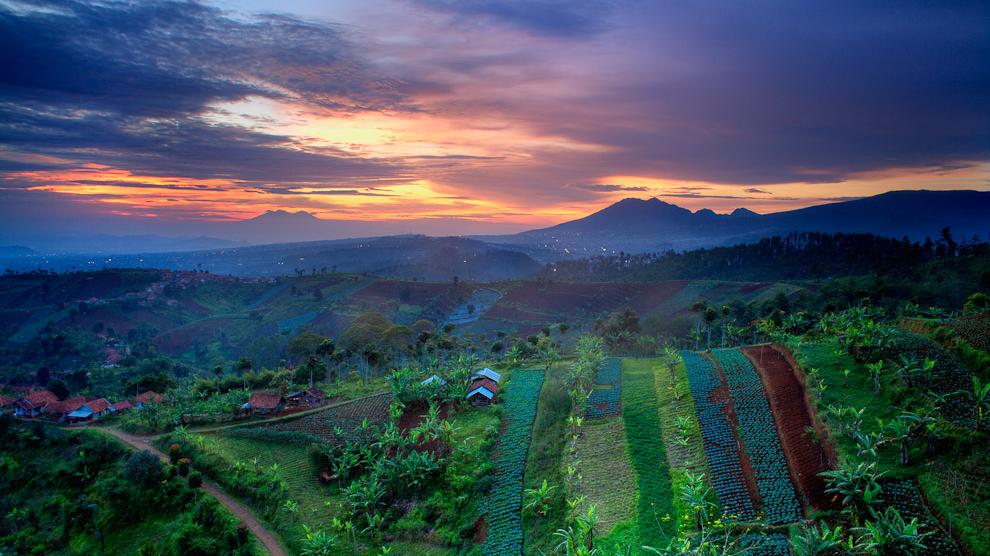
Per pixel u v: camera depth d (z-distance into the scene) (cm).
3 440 10994
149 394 13688
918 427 5562
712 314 13212
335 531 7225
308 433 9900
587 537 5803
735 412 7650
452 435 8775
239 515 7856
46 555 7819
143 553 7375
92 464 9712
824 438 6347
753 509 5688
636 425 8131
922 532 4697
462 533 6894
